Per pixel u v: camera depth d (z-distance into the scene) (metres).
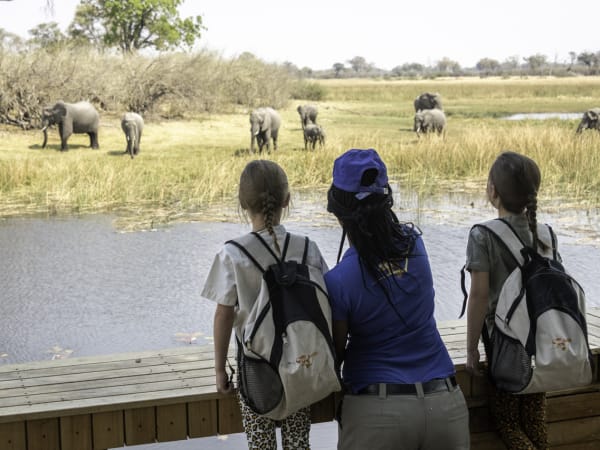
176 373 3.94
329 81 115.75
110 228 12.98
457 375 3.82
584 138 22.22
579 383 3.16
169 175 18.39
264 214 2.90
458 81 108.44
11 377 3.91
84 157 22.09
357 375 2.92
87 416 3.54
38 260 10.76
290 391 2.77
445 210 14.08
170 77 32.00
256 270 2.92
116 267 10.38
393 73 190.75
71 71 29.25
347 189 2.93
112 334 7.74
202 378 3.86
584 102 57.06
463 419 2.90
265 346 2.78
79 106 23.94
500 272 3.28
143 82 31.59
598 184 16.58
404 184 17.33
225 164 19.36
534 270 3.16
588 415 4.13
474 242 3.29
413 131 30.91
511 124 33.66
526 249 3.20
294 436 3.05
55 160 20.98
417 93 62.22
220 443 5.24
